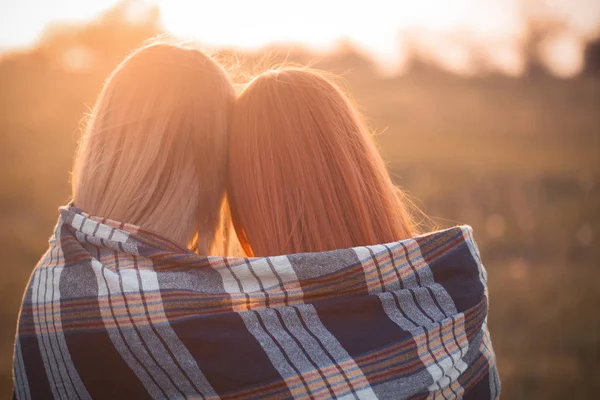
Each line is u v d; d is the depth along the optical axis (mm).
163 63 1502
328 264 1383
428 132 14688
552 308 5129
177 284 1342
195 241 1568
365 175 1533
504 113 17812
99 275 1341
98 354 1328
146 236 1382
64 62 18344
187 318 1312
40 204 7715
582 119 17797
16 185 8289
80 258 1372
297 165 1480
